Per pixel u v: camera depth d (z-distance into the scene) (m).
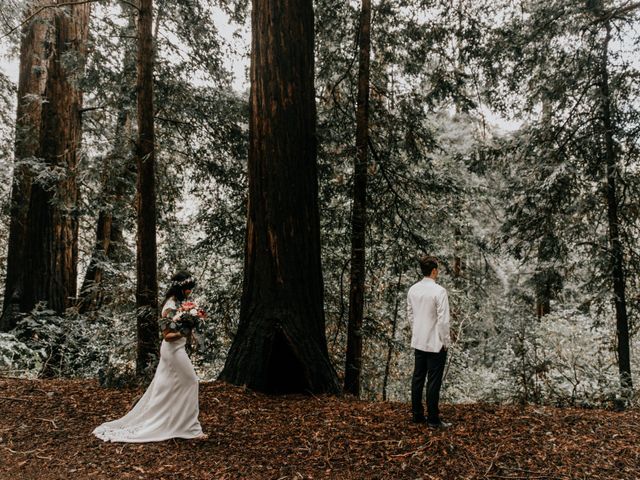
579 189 8.77
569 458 4.43
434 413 5.10
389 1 8.56
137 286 6.70
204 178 11.07
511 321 10.33
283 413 5.50
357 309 8.12
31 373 8.10
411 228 9.45
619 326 8.58
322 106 9.62
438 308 5.00
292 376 6.40
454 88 8.84
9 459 4.18
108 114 11.76
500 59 8.86
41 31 11.36
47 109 9.87
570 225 8.75
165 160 11.13
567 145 8.89
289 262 6.58
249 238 6.78
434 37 8.70
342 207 9.41
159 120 10.68
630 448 4.68
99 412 5.39
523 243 9.18
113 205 10.18
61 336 9.20
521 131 9.60
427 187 9.08
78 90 9.88
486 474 4.11
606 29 8.36
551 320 9.45
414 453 4.47
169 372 4.69
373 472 4.11
